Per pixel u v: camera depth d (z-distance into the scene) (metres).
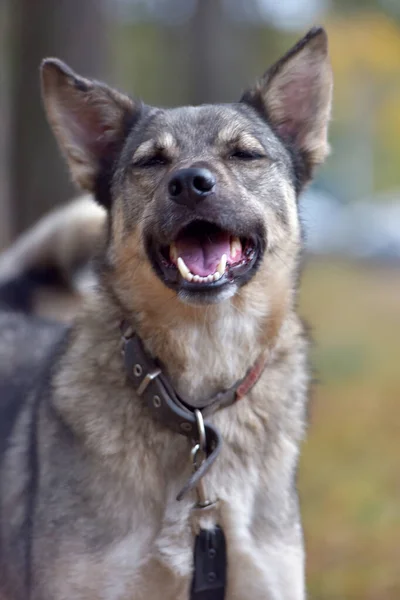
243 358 3.80
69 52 9.03
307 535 6.04
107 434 3.71
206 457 3.70
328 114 4.39
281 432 3.88
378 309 16.66
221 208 3.78
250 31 17.83
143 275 3.82
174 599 3.74
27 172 9.08
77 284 5.70
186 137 4.06
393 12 16.34
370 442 7.90
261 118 4.30
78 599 3.67
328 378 10.10
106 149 4.34
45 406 3.99
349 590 5.32
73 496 3.71
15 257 5.84
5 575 4.27
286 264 4.04
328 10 16.97
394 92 27.53
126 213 4.01
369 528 6.15
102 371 3.84
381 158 46.34
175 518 3.66
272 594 3.78
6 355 4.88
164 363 3.77
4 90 15.64
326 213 35.81
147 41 21.23
